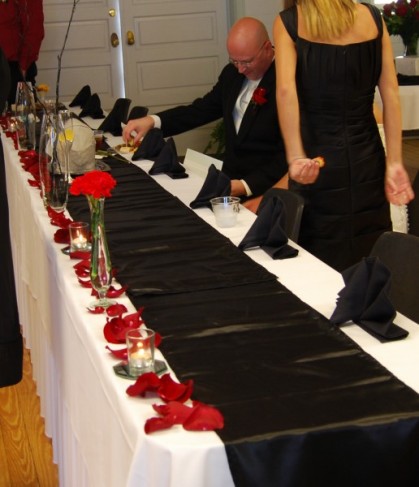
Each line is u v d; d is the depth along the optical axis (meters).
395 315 1.88
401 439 1.46
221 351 1.76
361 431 1.45
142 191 3.26
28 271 3.34
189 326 1.90
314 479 1.45
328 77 2.88
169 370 1.70
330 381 1.61
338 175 2.96
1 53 2.39
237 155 3.92
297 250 2.43
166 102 8.24
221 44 8.22
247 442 1.41
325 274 2.26
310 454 1.43
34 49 6.53
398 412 1.49
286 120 2.87
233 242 2.57
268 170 3.71
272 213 2.49
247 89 3.92
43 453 3.20
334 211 3.01
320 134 2.95
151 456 1.42
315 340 1.80
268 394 1.57
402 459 1.47
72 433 2.24
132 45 8.05
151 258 2.41
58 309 2.42
